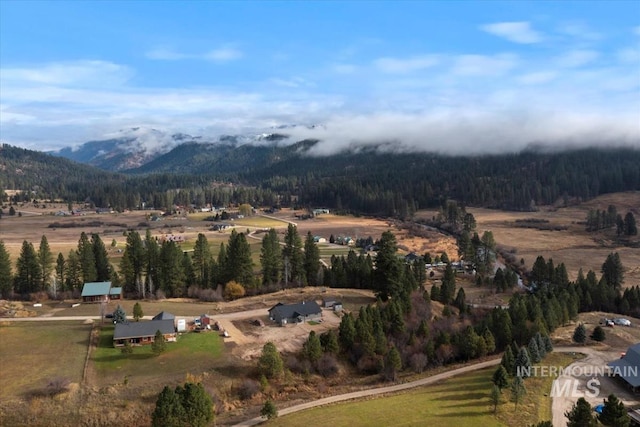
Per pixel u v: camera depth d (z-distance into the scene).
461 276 170.12
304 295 127.44
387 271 117.69
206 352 89.06
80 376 78.50
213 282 138.50
